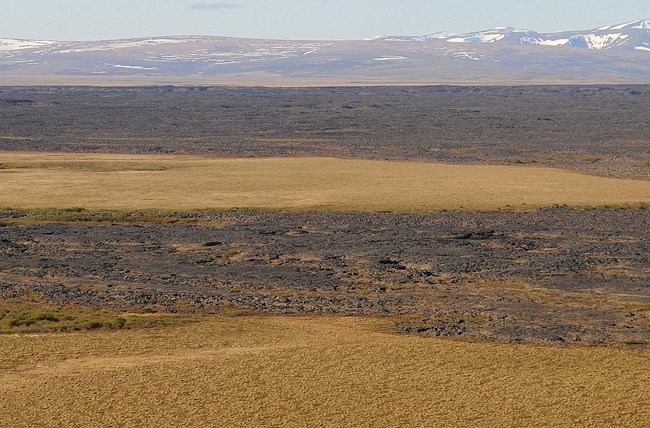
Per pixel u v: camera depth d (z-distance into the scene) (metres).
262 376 43.81
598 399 40.53
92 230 84.44
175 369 44.88
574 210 93.88
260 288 64.31
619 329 53.25
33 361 46.38
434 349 48.47
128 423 37.97
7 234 82.19
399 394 41.25
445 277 67.06
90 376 43.81
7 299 61.03
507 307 58.59
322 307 59.00
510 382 42.88
